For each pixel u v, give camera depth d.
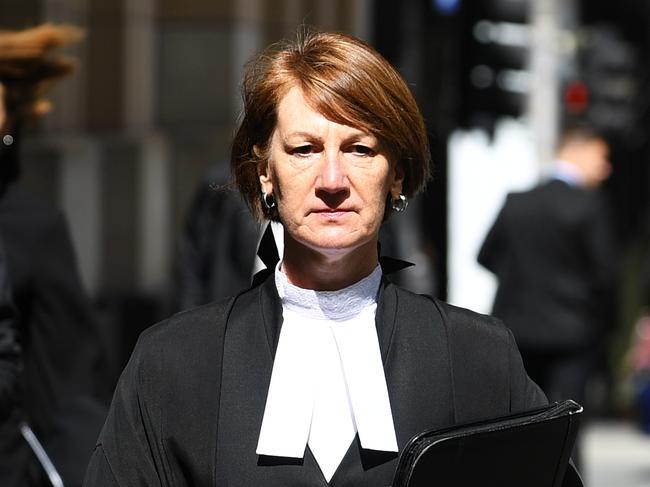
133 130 26.48
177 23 27.67
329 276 6.05
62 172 23.75
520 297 18.45
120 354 23.88
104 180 25.86
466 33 24.06
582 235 18.25
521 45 24.98
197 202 15.30
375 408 5.94
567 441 5.98
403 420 5.95
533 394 6.18
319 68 5.93
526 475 5.90
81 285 9.46
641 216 38.72
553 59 25.61
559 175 18.47
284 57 6.05
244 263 14.91
